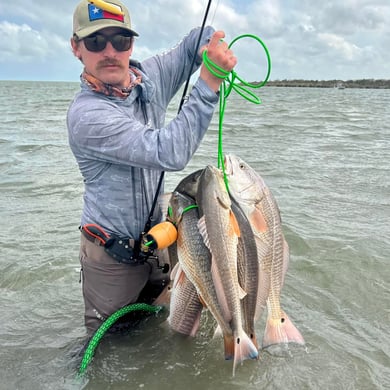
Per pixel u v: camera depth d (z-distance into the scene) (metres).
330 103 38.56
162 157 2.69
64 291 4.50
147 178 3.28
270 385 3.07
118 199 3.20
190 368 3.25
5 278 4.72
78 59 3.09
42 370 3.31
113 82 2.96
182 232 3.02
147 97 3.21
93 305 3.46
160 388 3.08
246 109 28.78
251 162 10.24
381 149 12.32
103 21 2.86
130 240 3.30
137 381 3.15
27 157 11.03
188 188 3.08
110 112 2.85
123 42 2.90
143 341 3.52
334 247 5.28
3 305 4.25
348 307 4.09
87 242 3.37
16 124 18.75
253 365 3.26
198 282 2.99
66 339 3.72
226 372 3.21
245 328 2.96
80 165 3.20
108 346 3.46
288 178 8.73
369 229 5.89
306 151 11.88
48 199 7.40
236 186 2.85
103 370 3.25
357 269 4.75
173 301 3.25
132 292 3.46
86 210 3.37
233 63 2.62
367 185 8.20
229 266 2.79
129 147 2.75
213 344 3.47
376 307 4.09
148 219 3.34
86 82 2.99
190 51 3.60
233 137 14.53
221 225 2.78
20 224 6.22
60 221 6.34
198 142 2.75
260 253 2.94
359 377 3.14
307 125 18.55
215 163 9.97
